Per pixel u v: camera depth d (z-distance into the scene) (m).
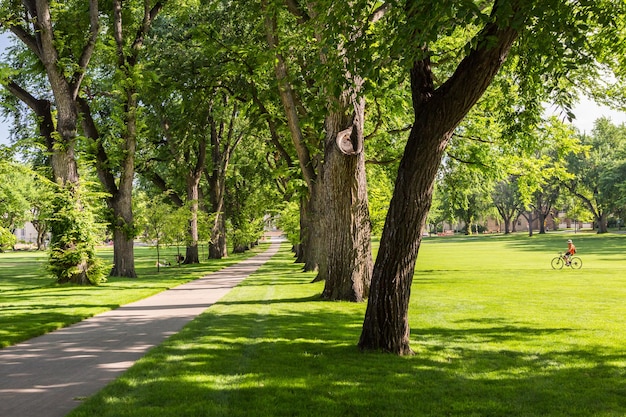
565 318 12.38
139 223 29.72
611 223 103.62
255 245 91.06
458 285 20.20
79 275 22.61
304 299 16.31
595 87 13.16
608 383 6.79
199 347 8.88
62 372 7.39
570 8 6.02
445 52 16.47
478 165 23.84
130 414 5.38
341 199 16.06
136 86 25.33
